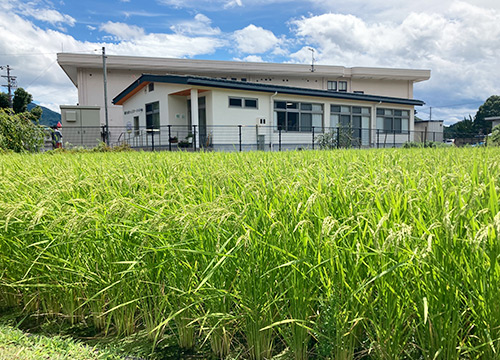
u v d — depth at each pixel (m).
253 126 22.08
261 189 2.27
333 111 25.86
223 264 1.90
